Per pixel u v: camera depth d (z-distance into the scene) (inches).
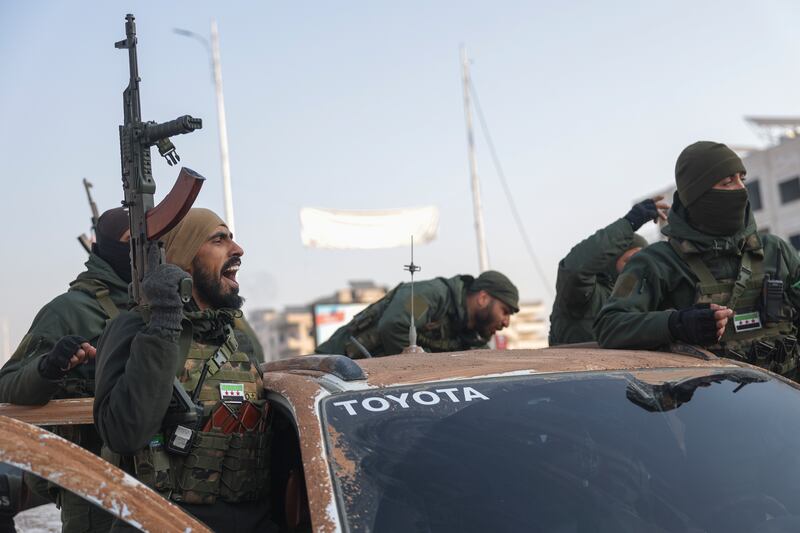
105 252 144.3
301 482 102.7
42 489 124.4
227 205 779.4
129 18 109.2
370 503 77.9
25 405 110.2
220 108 799.7
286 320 2913.4
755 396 100.3
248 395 103.0
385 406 89.7
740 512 84.1
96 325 138.1
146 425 93.0
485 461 83.6
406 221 352.2
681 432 92.2
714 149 138.3
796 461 91.4
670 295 143.1
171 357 93.5
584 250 194.1
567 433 88.5
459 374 97.9
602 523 80.0
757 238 141.5
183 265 110.1
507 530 77.7
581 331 203.5
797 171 1685.5
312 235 353.7
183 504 98.5
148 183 107.1
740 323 138.9
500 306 231.3
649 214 194.2
